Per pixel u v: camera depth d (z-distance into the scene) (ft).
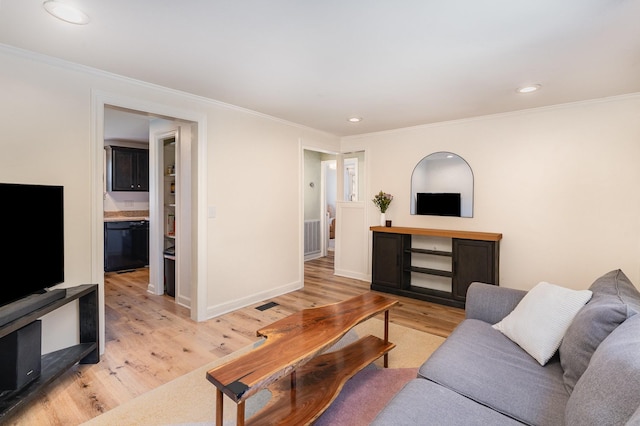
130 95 8.91
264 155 12.92
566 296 5.76
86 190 8.11
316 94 10.09
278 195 13.65
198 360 8.28
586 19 5.85
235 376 4.76
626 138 10.11
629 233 10.16
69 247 7.86
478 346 5.87
